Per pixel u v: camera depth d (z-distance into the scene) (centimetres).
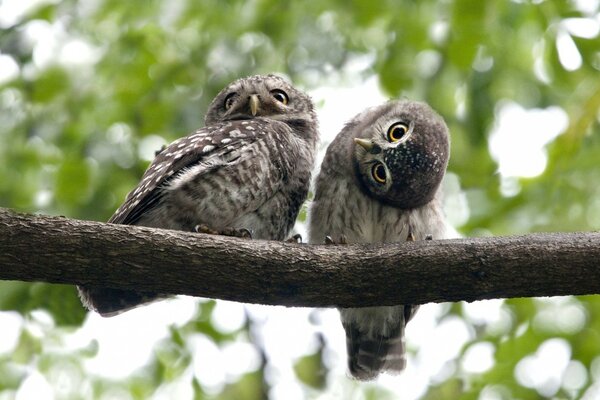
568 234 782
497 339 1256
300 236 873
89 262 727
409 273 782
